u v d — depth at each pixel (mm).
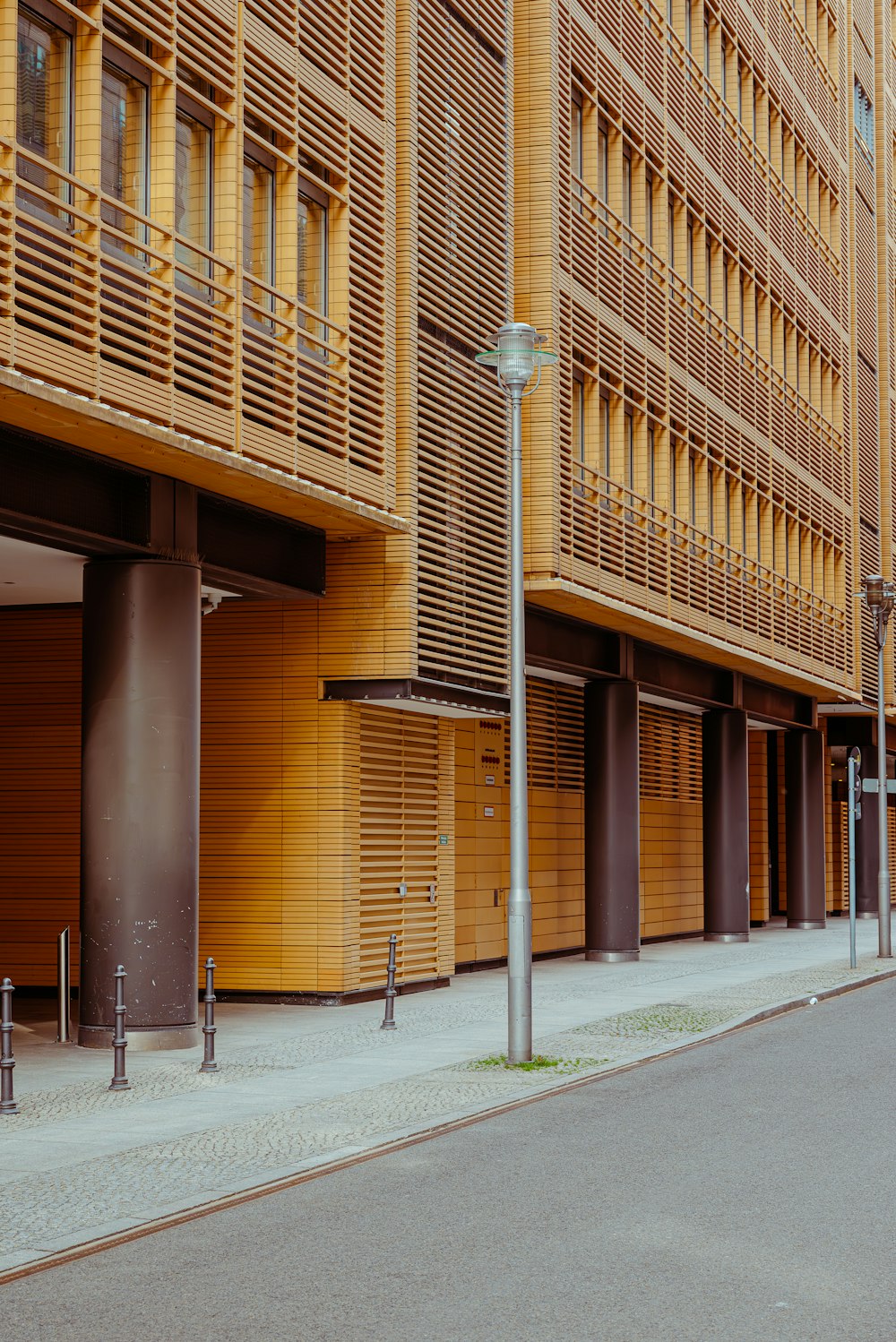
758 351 35688
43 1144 10523
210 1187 9227
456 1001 20047
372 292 18609
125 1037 14586
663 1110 12336
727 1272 7492
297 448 16484
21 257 13117
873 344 47125
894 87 51500
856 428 43531
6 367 12016
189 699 15602
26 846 19969
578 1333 6512
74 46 13758
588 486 24406
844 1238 8148
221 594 18312
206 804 19578
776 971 25828
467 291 21094
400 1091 12875
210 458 14398
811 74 40688
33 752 20000
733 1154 10500
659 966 27016
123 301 14578
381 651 18906
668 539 27969
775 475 36219
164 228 14273
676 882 36438
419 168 19688
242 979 19328
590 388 25438
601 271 25703
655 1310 6859
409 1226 8445
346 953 19125
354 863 19406
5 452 13078
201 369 15719
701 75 31562
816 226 40781
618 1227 8391
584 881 28109
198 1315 6805
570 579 23438
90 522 14234
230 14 15750
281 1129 11133
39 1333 6559
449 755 22469
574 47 24844
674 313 29516
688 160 30625
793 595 36469
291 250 16969
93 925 15352
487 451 21516
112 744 15328
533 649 23922
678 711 37000
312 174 17531
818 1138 11102
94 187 13359
